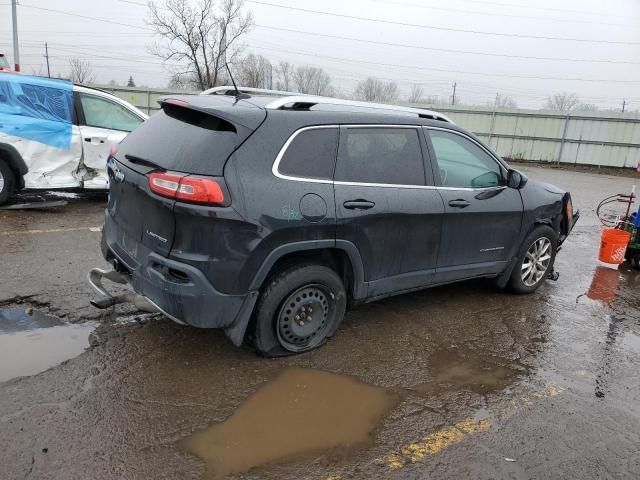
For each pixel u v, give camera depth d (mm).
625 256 6859
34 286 4469
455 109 25453
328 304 3750
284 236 3275
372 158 3754
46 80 7172
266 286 3412
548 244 5328
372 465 2666
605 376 3793
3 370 3201
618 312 5121
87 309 4117
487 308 4910
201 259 3066
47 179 7172
